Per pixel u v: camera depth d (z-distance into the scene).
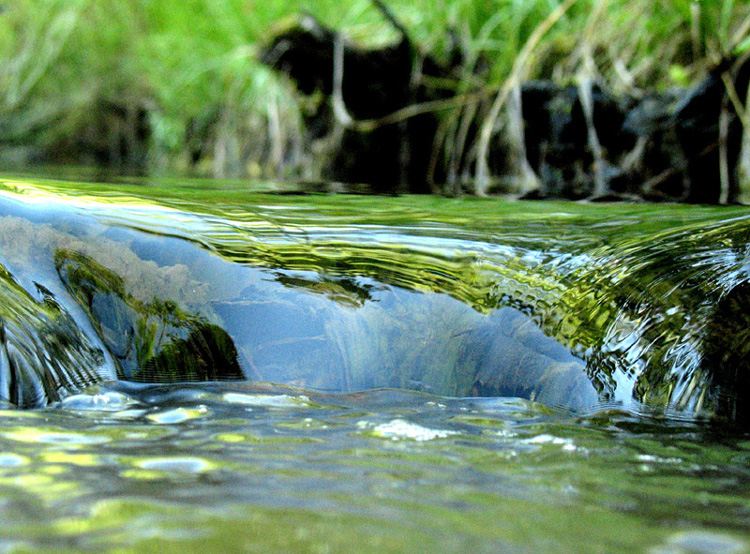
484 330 1.24
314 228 1.54
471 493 0.69
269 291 1.27
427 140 4.56
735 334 1.09
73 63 7.62
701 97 3.42
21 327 1.12
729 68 3.31
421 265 1.37
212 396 1.07
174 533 0.57
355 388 1.18
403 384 1.20
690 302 1.18
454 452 0.83
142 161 7.05
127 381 1.15
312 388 1.17
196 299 1.26
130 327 1.22
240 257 1.34
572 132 3.86
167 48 6.55
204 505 0.64
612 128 3.75
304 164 5.22
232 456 0.79
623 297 1.24
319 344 1.21
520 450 0.84
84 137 7.24
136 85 7.29
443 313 1.27
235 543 0.56
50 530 0.57
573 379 1.14
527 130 4.04
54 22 7.48
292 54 4.32
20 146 7.29
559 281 1.31
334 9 5.44
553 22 4.13
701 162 3.46
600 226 1.63
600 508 0.66
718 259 1.26
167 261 1.31
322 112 5.16
